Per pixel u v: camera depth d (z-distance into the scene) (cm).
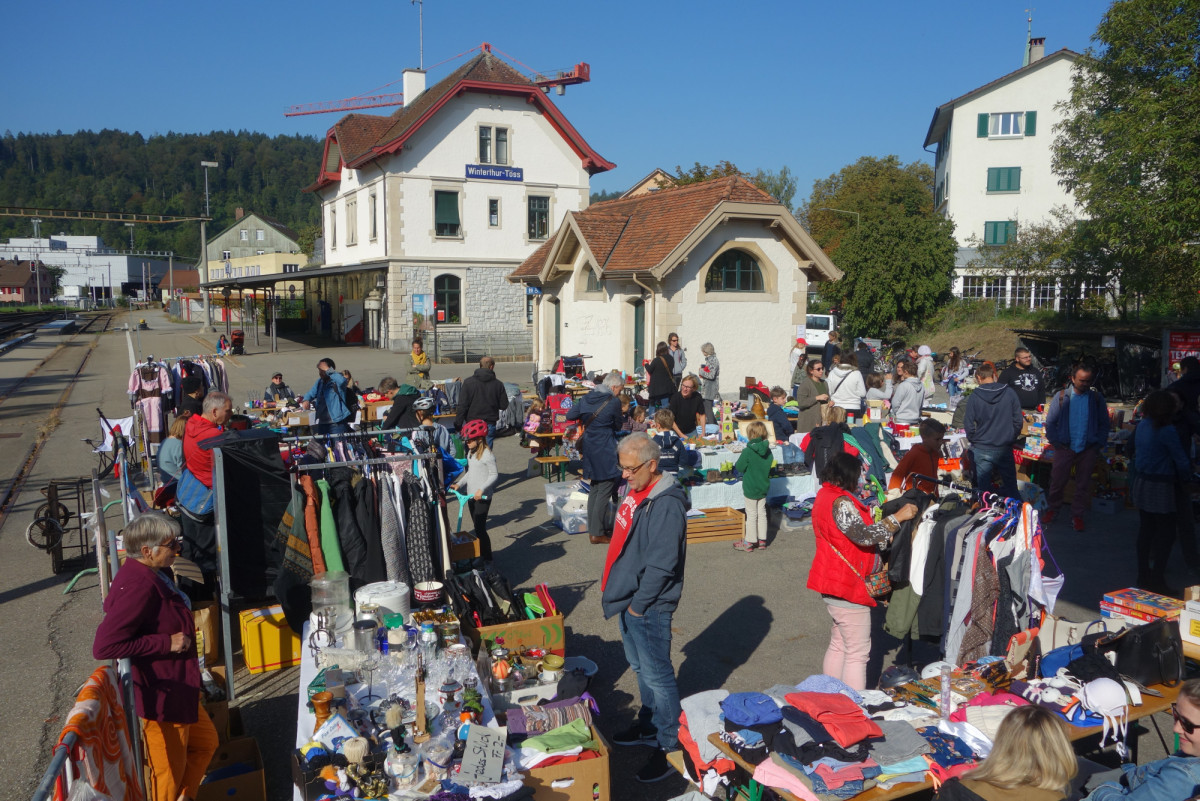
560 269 2097
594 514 903
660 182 5138
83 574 823
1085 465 941
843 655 525
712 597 769
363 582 574
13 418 1838
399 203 3300
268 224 8619
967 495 559
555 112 3488
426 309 3362
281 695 574
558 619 574
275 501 600
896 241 3600
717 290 1847
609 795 429
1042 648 518
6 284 10481
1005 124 4100
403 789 364
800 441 1120
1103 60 2295
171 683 403
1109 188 2239
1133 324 3005
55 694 576
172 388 1334
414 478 605
